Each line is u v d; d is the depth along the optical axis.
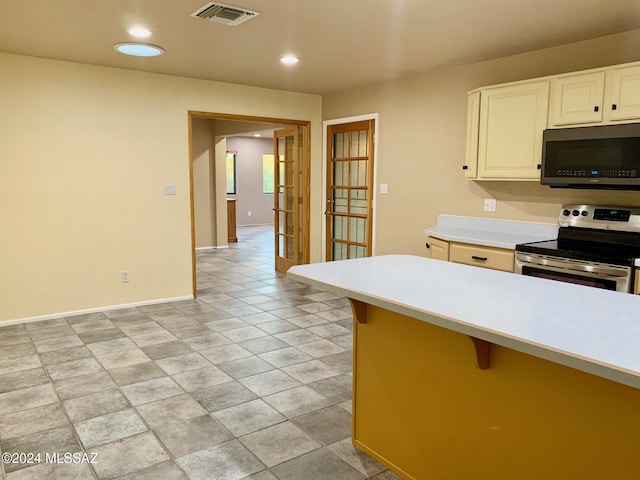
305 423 2.56
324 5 2.81
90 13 2.96
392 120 4.95
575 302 1.68
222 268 6.86
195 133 8.41
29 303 4.25
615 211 3.24
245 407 2.73
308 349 3.64
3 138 4.00
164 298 4.96
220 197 8.70
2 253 4.09
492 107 3.69
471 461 1.81
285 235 6.60
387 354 2.12
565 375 1.50
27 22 3.14
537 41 3.48
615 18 2.99
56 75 4.17
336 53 3.88
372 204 5.28
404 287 1.89
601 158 3.02
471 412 1.80
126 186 4.62
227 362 3.38
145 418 2.60
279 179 6.70
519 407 1.64
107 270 4.61
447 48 3.69
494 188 4.04
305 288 5.66
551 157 3.27
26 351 3.55
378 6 2.81
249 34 3.37
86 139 4.37
